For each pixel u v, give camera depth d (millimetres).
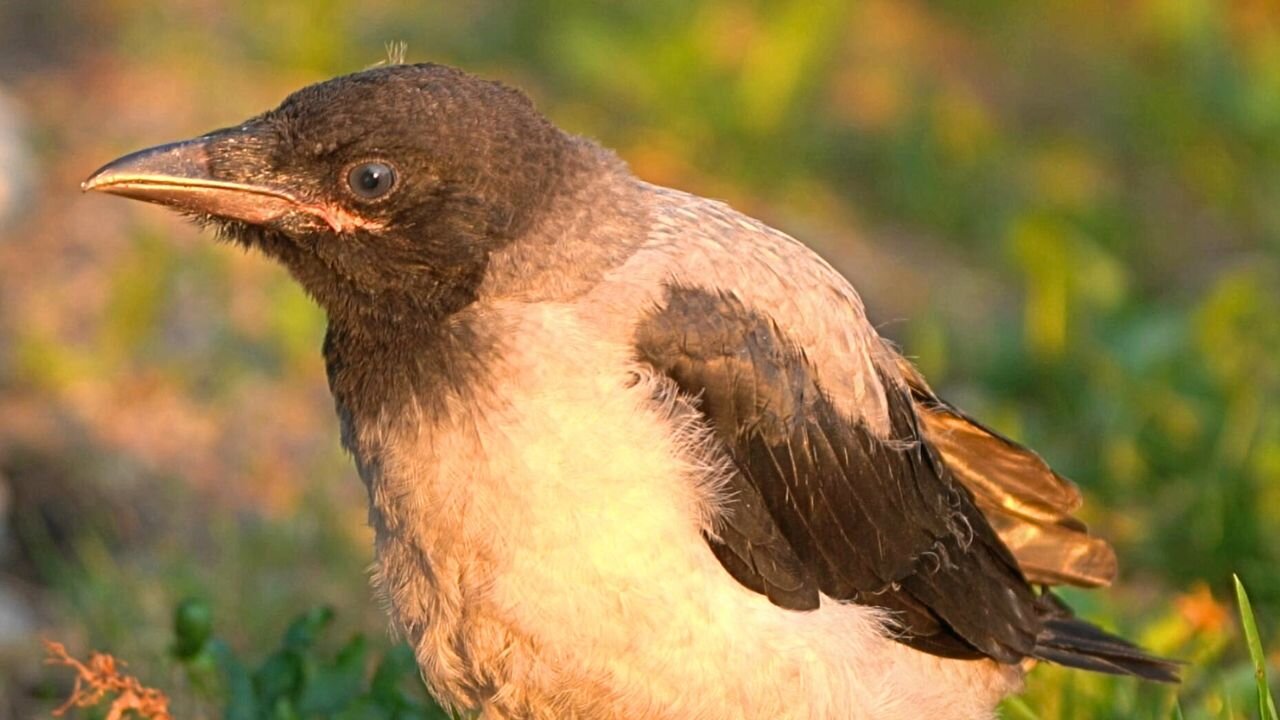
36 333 14539
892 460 8805
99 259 15633
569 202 8117
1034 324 14875
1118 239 18062
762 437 8328
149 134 17609
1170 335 14219
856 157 19297
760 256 8477
